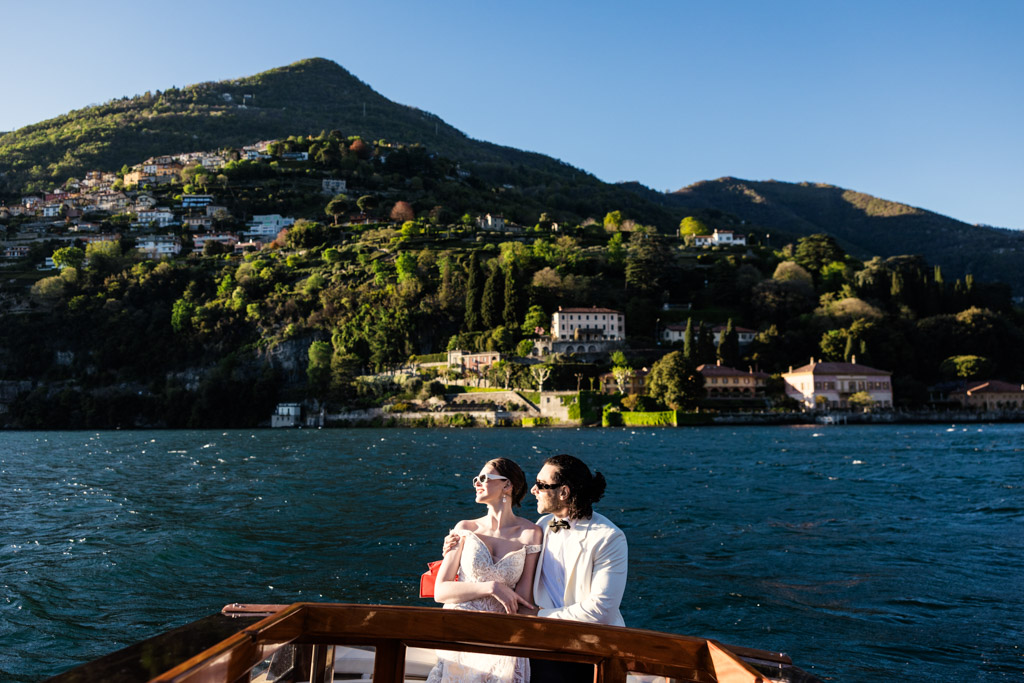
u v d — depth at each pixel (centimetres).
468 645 576
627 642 567
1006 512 3350
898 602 1914
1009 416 18300
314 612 571
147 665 461
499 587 721
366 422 19000
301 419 19975
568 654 570
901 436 11350
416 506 3603
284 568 2302
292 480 4959
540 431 15000
